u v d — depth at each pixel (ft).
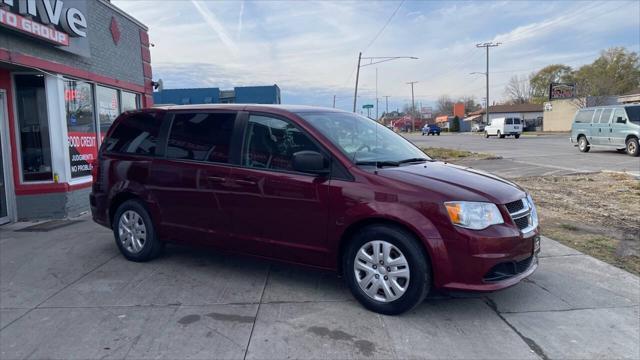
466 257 12.32
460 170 15.35
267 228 15.17
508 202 13.11
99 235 23.18
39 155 27.68
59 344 11.93
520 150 78.59
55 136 27.32
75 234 23.50
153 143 18.13
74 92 29.35
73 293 15.33
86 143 30.50
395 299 13.01
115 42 34.30
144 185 17.93
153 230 18.01
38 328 12.85
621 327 12.53
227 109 16.69
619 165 51.19
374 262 13.33
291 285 15.72
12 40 23.98
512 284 12.73
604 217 25.54
